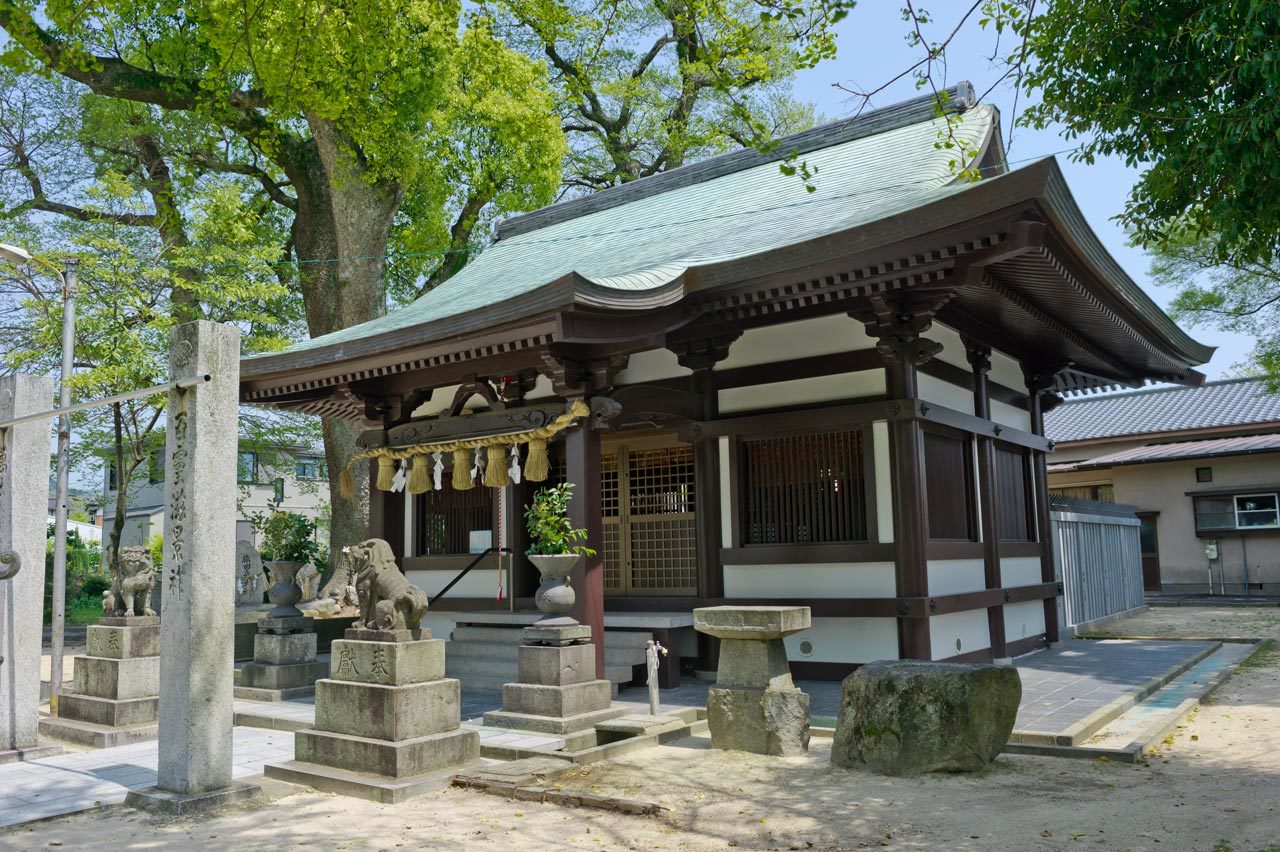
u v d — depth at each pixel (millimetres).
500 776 6691
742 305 9992
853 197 11695
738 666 7652
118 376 15281
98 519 44344
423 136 19656
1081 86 7539
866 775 6531
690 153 27391
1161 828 4996
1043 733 7137
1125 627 17109
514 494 12789
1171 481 26234
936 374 10906
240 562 19906
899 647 9961
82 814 6188
